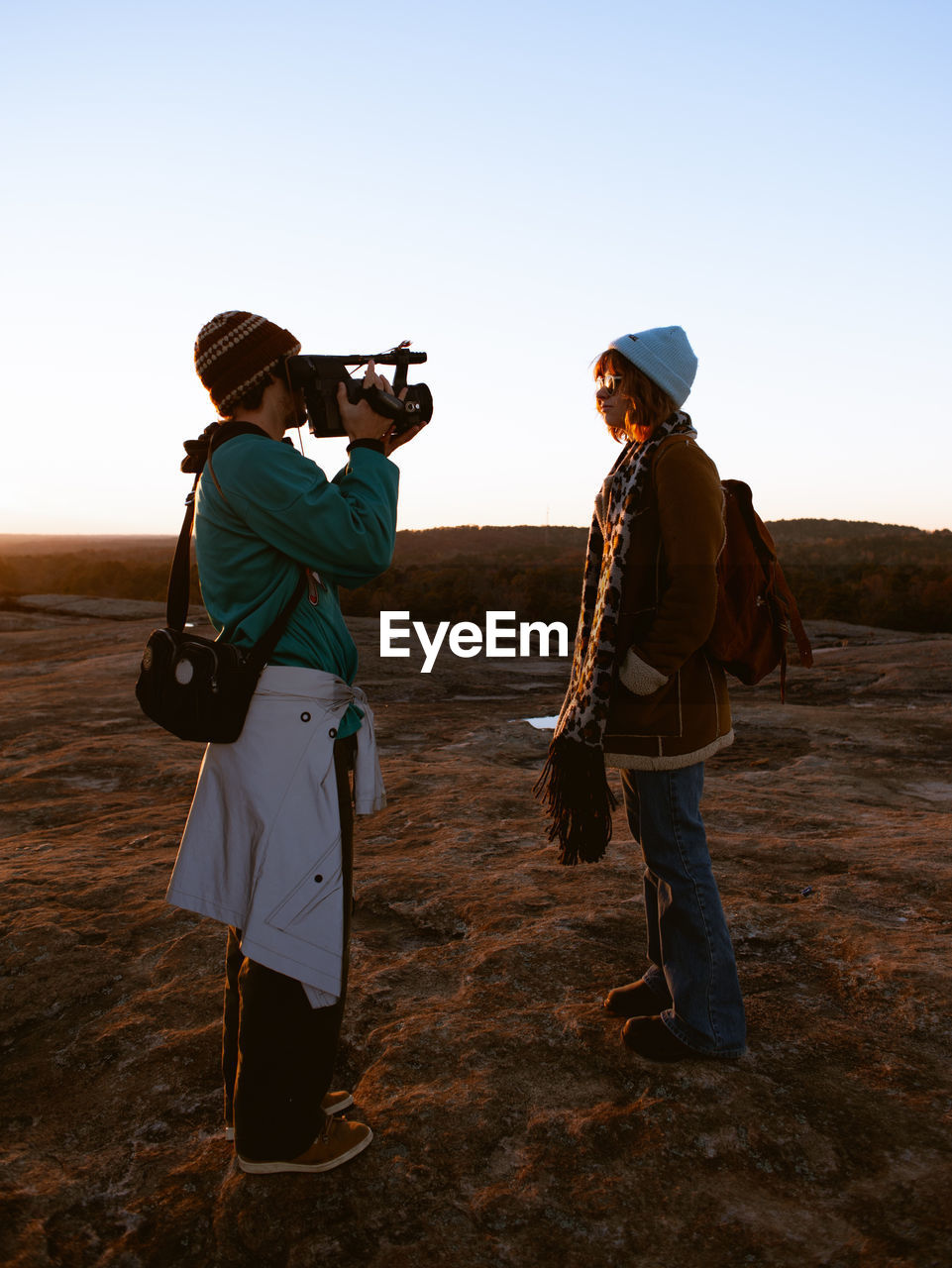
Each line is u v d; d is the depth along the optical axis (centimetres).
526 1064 222
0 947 301
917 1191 178
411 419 184
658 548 200
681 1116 201
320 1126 180
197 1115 212
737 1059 222
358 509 173
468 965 281
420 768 607
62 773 626
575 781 206
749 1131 196
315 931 166
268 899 165
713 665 208
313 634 176
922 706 1003
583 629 224
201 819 176
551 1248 168
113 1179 192
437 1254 167
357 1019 251
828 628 2147
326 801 170
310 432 180
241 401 179
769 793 553
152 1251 172
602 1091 211
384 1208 178
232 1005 195
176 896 173
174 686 168
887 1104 205
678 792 208
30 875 382
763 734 806
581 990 261
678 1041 219
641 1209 177
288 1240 171
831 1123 199
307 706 171
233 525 172
